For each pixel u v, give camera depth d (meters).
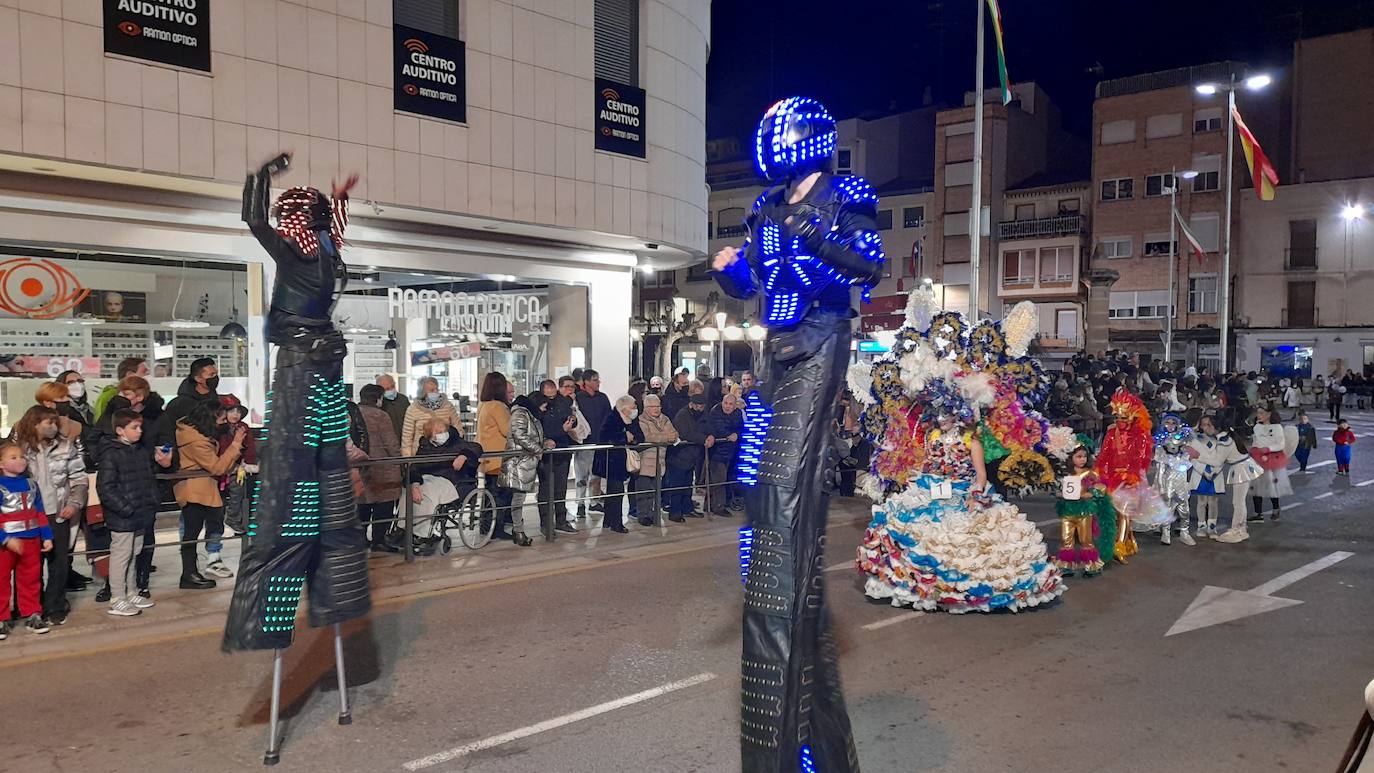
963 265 46.09
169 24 9.58
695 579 9.05
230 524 9.10
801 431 3.39
